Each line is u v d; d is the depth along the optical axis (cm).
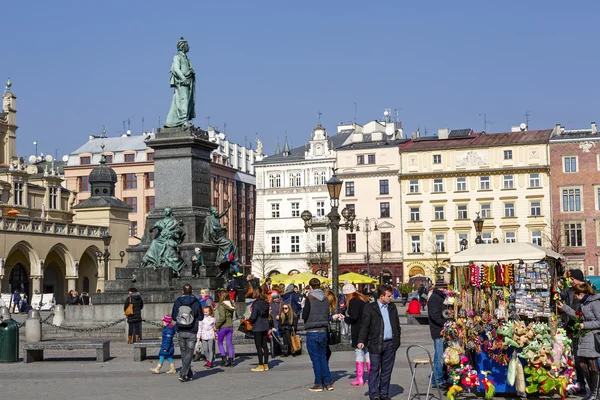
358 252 10969
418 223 10612
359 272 10888
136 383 2152
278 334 2833
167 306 3522
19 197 10212
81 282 9775
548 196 10125
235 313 3591
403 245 10688
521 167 10200
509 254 2094
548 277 1838
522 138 10375
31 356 2725
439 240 10550
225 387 2048
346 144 11512
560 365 1817
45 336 3553
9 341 2717
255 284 3853
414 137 12062
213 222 3934
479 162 10400
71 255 9281
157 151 3962
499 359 1822
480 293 1880
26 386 2111
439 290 1992
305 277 5353
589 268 9906
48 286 9438
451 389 1802
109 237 7394
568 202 10062
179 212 3891
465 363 1811
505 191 10281
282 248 11781
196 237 3869
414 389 1978
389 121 13175
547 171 10125
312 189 11650
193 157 3941
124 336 3491
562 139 10094
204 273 3712
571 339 1872
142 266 3756
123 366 2550
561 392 1792
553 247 9400
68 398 1889
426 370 2361
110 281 3728
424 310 6150
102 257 9281
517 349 1814
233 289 3522
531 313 1841
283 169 11838
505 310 1838
